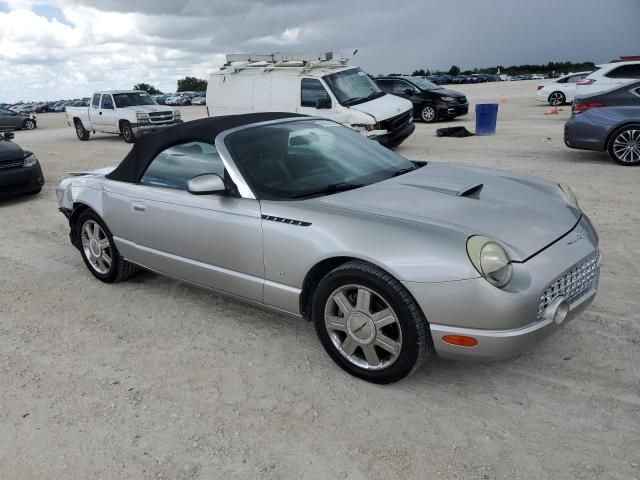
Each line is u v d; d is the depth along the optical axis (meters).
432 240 2.77
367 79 13.07
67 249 6.08
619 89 9.28
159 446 2.71
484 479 2.38
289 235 3.21
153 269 4.35
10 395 3.23
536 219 3.08
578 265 2.95
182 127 4.16
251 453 2.63
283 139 3.90
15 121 29.06
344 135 4.29
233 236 3.53
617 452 2.49
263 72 12.85
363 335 3.04
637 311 3.81
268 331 3.86
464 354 2.76
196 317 4.14
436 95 18.83
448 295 2.68
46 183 10.44
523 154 10.91
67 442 2.78
